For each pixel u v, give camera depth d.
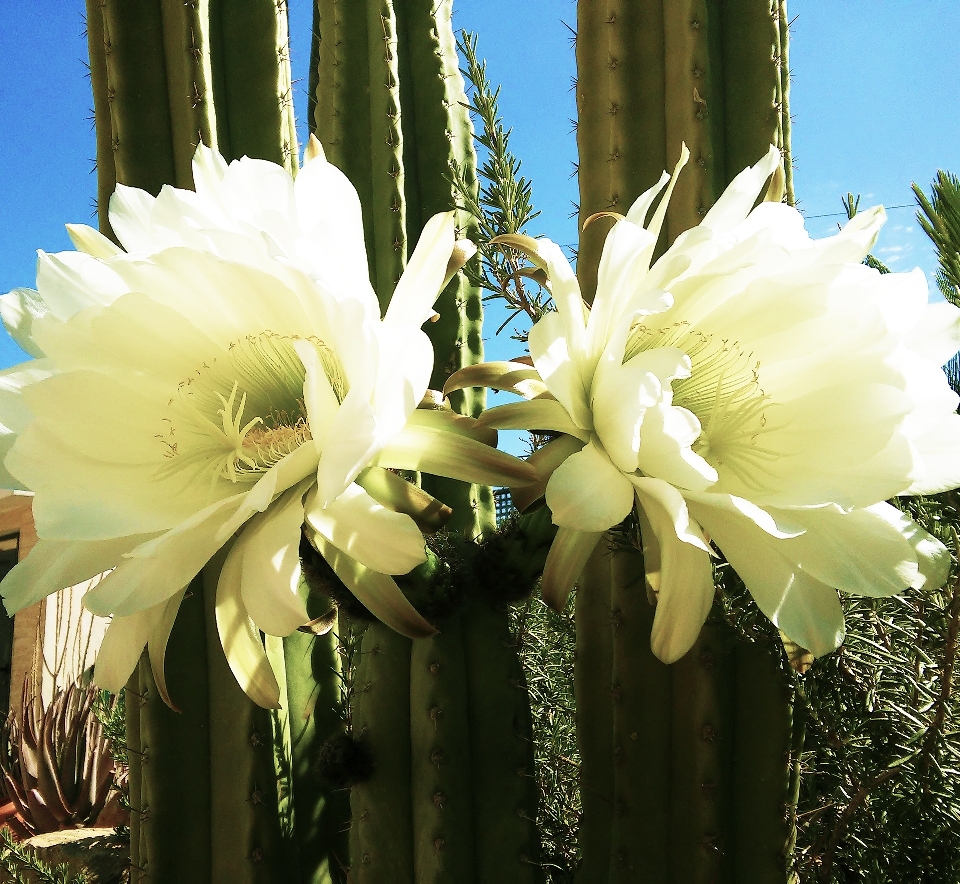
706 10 0.51
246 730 0.48
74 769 1.53
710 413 0.36
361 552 0.28
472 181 0.61
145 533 0.31
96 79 0.58
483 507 0.53
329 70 0.60
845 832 0.41
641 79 0.52
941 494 0.40
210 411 0.36
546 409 0.32
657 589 0.30
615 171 0.51
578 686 0.48
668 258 0.32
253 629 0.30
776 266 0.34
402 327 0.31
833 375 0.34
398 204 0.54
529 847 0.39
